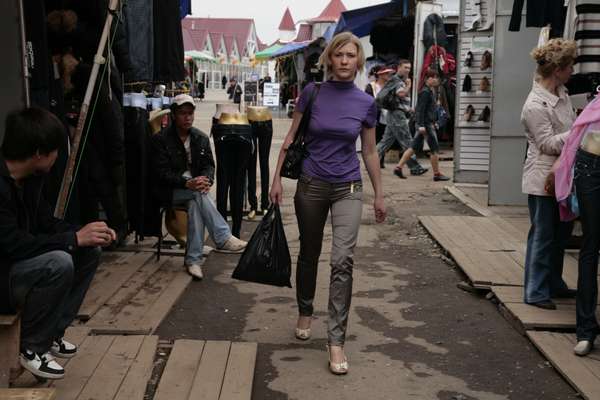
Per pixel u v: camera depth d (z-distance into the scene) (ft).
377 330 16.46
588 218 14.14
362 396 12.92
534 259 16.83
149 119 23.49
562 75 16.03
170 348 14.67
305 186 14.33
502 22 30.58
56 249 11.06
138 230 21.43
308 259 15.14
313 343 15.56
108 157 18.92
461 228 26.50
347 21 56.80
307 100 14.20
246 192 29.68
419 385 13.44
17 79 15.21
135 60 21.68
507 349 15.28
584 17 21.16
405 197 35.19
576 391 13.08
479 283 18.92
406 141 42.45
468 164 38.73
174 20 23.52
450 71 48.62
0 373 11.18
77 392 12.20
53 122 10.93
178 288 18.83
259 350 15.08
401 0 55.26
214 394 12.45
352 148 14.25
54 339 11.90
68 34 18.57
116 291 18.29
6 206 10.76
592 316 14.32
